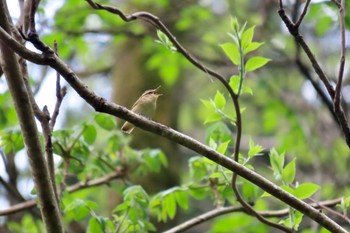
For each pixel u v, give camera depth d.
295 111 16.72
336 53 17.84
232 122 6.55
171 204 8.56
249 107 21.03
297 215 6.42
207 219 8.12
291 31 6.21
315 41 17.03
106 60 18.72
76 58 18.08
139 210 8.00
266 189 5.71
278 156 6.94
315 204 7.84
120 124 11.41
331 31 17.70
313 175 15.68
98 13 14.55
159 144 13.93
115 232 7.76
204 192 8.59
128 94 15.17
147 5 15.88
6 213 9.22
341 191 13.74
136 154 9.83
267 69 17.53
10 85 5.74
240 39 6.54
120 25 14.95
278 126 18.69
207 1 18.41
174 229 8.04
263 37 16.23
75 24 14.36
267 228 12.35
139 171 9.91
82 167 8.76
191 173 8.65
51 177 6.68
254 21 16.52
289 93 17.64
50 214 6.00
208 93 21.28
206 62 16.47
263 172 17.80
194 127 22.06
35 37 5.15
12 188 10.42
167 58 14.79
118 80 15.45
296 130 16.31
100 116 8.66
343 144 16.25
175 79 14.95
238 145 6.51
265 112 17.42
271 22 16.88
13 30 6.25
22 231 11.68
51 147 6.71
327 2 13.51
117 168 9.87
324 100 11.22
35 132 5.86
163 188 13.62
